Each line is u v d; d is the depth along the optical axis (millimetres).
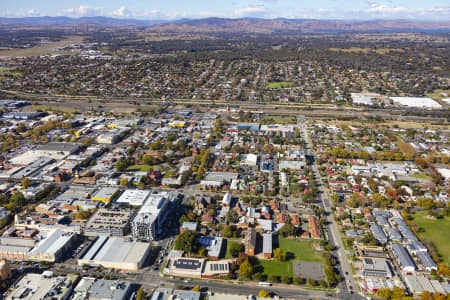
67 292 198750
